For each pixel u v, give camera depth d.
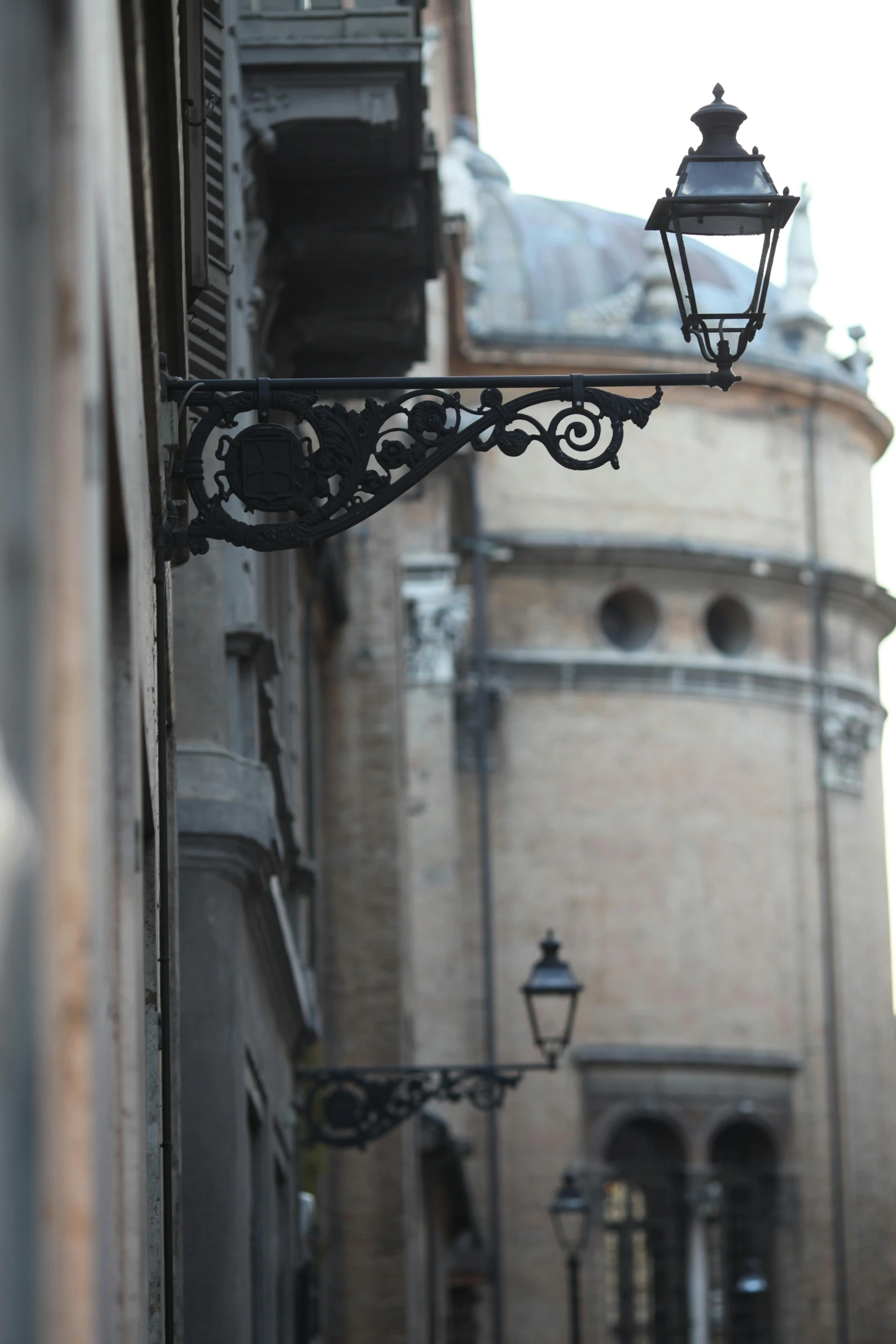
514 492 62.41
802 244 67.25
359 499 9.41
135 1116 5.43
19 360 2.64
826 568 65.19
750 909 63.47
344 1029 39.75
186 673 13.72
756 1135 63.25
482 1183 59.00
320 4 17.98
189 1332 12.91
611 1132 61.03
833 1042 63.88
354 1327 39.41
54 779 2.83
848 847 65.38
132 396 6.12
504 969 61.34
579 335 62.56
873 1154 64.56
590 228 67.94
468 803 61.44
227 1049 13.24
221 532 9.18
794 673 64.94
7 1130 2.42
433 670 57.12
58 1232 2.72
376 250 20.16
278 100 17.84
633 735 62.97
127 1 5.67
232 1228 13.11
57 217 2.93
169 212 8.34
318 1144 27.23
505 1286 59.47
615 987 61.78
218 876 13.38
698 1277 61.38
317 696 38.91
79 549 3.02
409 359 22.56
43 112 2.85
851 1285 63.28
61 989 2.86
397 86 17.98
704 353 9.68
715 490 64.25
